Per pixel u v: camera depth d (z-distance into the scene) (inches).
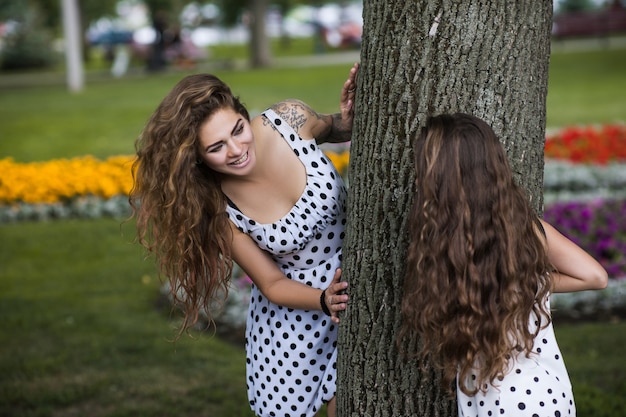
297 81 804.6
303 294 103.3
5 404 169.6
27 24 1244.5
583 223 244.2
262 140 105.0
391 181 95.3
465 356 86.4
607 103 586.2
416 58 92.3
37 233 312.7
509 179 84.9
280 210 106.2
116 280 254.4
